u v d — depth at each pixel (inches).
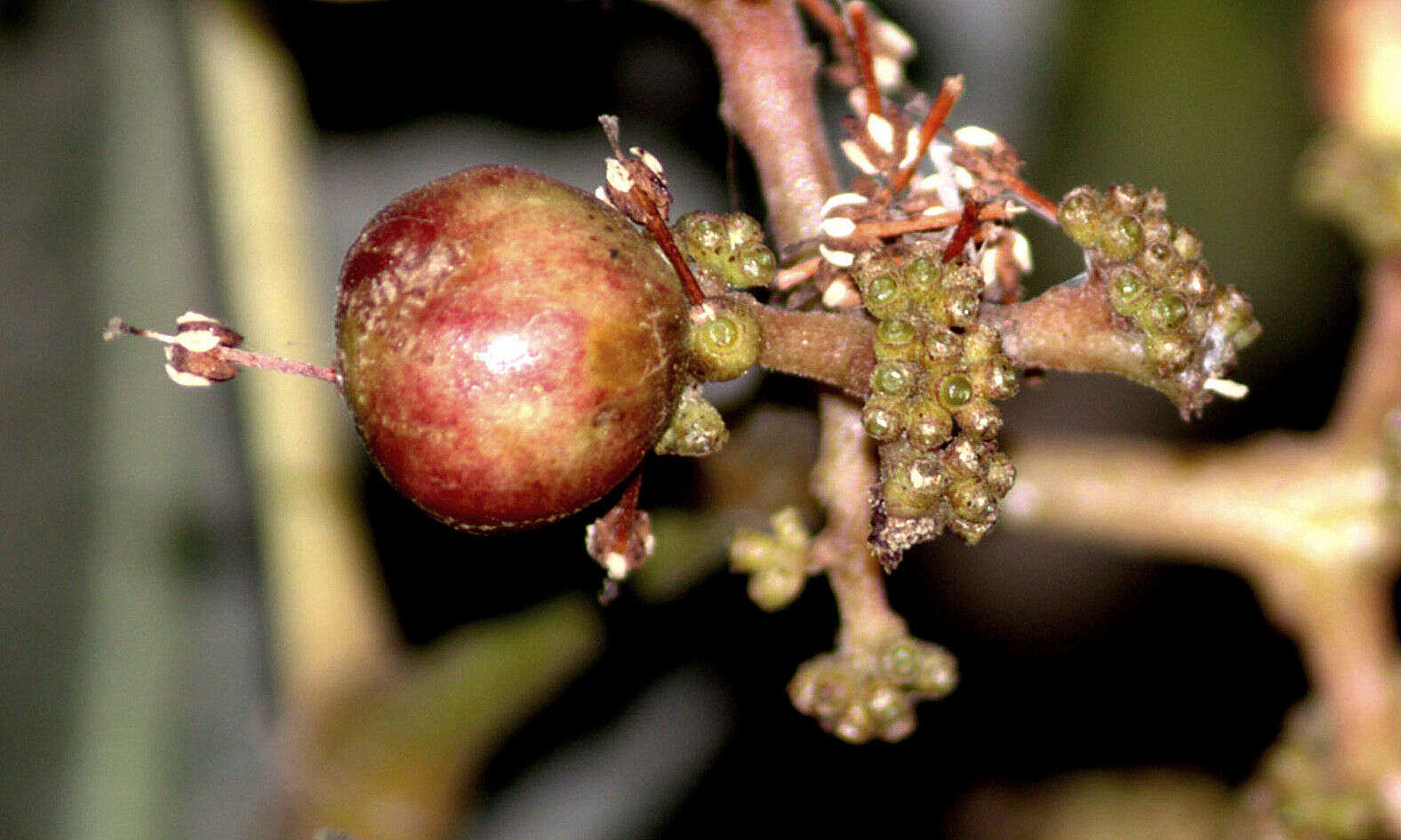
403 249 5.3
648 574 6.8
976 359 5.4
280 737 7.1
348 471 7.3
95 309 7.1
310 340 7.2
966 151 5.6
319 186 7.5
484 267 5.3
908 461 5.4
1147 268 5.5
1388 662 6.9
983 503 5.4
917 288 5.4
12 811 6.9
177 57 7.2
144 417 7.1
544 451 5.3
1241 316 5.5
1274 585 6.9
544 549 7.2
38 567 7.0
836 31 5.9
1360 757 6.9
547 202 5.3
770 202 5.8
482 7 7.5
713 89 7.4
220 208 7.2
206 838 7.0
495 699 7.1
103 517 7.1
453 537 7.3
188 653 7.1
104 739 7.0
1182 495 6.9
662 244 5.4
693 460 6.7
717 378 5.4
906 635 5.8
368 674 7.2
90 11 7.2
